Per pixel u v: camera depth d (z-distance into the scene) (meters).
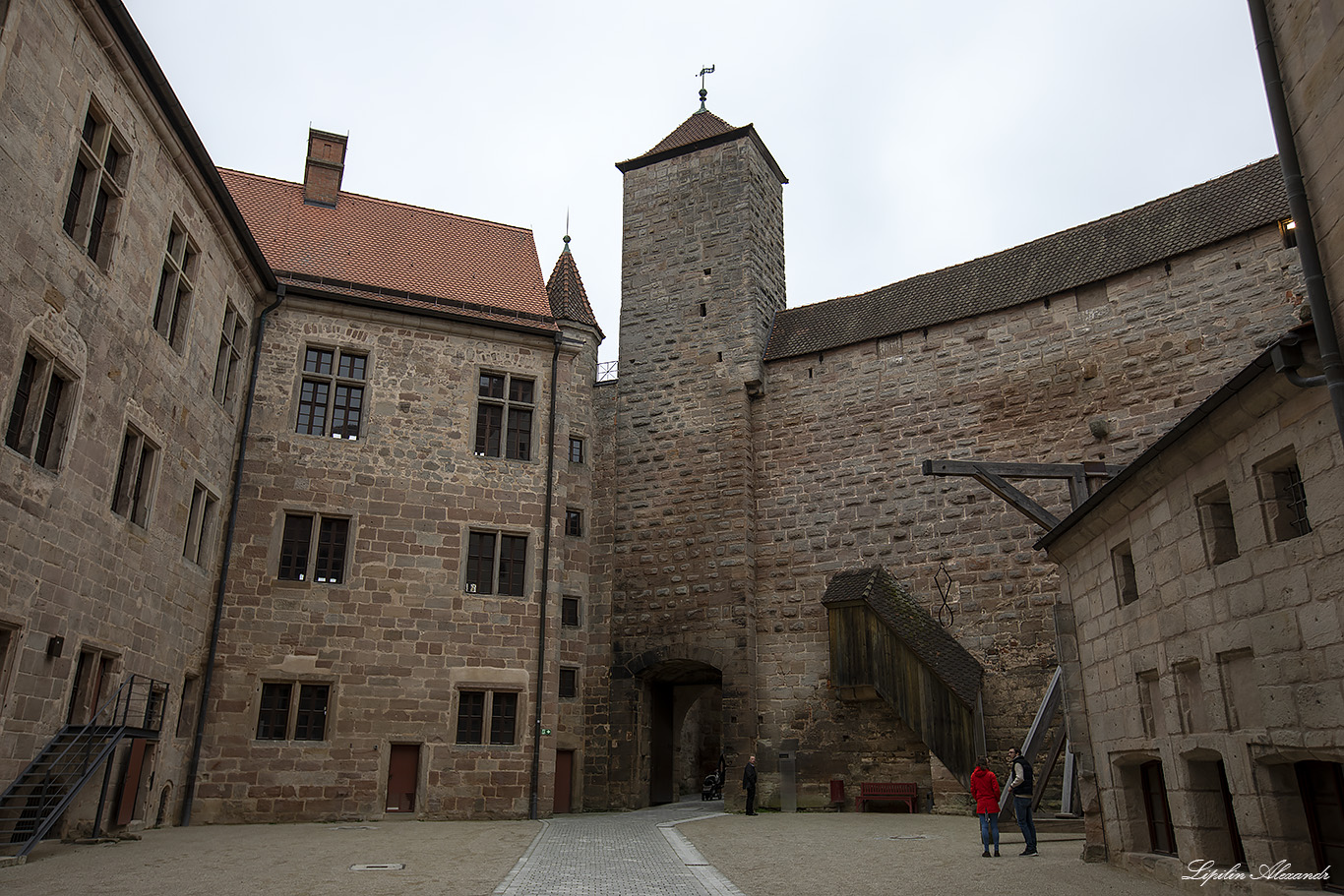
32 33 10.73
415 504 18.75
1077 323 19.64
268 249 19.95
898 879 9.68
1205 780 8.23
